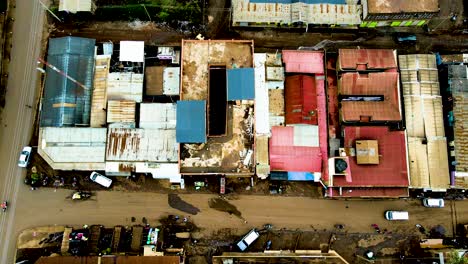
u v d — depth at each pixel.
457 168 51.09
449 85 52.69
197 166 49.47
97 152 50.25
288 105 51.75
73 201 51.34
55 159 49.94
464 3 57.47
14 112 52.75
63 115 50.47
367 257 51.31
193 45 51.50
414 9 53.16
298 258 48.25
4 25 54.53
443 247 51.78
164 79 52.56
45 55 54.19
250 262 47.94
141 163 50.28
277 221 51.97
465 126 51.66
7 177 51.28
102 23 55.25
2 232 50.22
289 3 55.00
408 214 52.47
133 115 50.72
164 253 49.41
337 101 53.28
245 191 52.41
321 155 51.34
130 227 51.03
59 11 54.56
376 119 51.16
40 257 46.97
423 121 52.28
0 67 53.47
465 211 52.75
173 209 51.78
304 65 52.84
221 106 50.09
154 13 55.50
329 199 52.69
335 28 56.22
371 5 53.25
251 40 52.00
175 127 50.97
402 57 53.97
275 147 51.22
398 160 50.72
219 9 56.25
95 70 52.59
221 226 51.66
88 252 48.75
